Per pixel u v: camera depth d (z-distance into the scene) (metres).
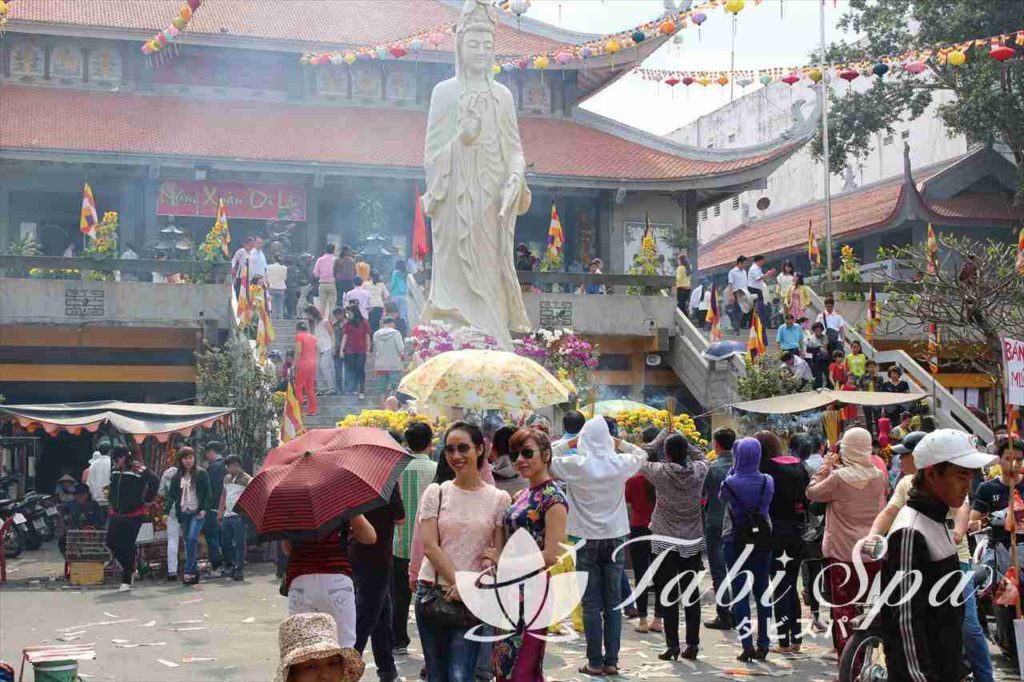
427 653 8.64
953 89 37.72
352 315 24.06
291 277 30.67
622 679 11.07
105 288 27.52
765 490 12.07
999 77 35.75
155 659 12.05
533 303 29.06
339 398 23.33
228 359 24.89
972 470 7.21
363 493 8.36
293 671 5.87
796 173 53.88
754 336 24.81
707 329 31.08
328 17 41.25
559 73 41.59
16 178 35.97
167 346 28.83
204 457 23.72
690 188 37.34
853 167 50.75
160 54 38.38
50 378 28.66
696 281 39.62
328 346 24.67
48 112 35.66
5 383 29.89
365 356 24.34
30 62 37.50
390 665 10.87
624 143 40.12
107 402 21.44
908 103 38.78
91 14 37.91
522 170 22.66
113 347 28.75
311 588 8.72
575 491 11.16
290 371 22.66
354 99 40.19
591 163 37.81
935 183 39.00
